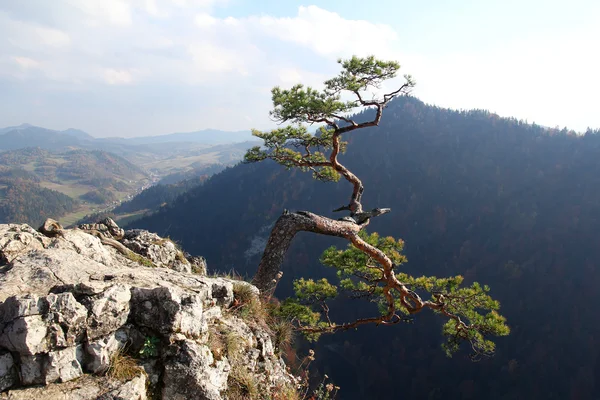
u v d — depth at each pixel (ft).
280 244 26.00
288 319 22.09
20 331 9.30
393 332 305.32
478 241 362.94
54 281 11.78
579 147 419.95
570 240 327.26
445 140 506.07
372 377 273.54
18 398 8.82
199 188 585.22
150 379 10.77
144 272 15.31
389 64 27.48
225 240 432.25
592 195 354.13
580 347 252.21
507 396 242.78
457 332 30.30
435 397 255.50
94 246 16.57
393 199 447.83
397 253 30.37
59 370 9.52
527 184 402.93
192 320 12.12
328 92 28.81
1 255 13.50
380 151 521.65
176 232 474.90
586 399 224.94
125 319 11.04
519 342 272.72
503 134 489.67
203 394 10.85
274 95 28.66
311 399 15.80
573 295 284.41
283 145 33.24
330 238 358.64
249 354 14.65
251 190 510.17
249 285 19.25
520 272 313.94
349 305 328.08
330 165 32.04
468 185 430.61
